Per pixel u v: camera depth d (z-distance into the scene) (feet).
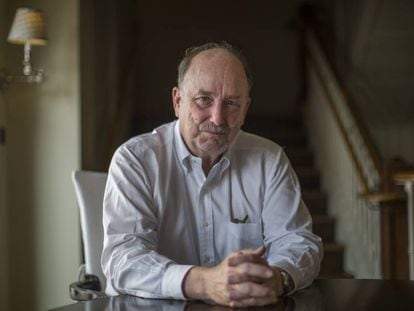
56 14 10.95
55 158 10.93
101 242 6.45
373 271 12.21
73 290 5.86
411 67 17.62
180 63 5.12
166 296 4.29
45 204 10.95
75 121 10.91
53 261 10.95
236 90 4.84
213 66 4.83
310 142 18.86
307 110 19.40
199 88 4.83
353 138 13.69
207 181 5.32
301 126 20.61
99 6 15.28
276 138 19.25
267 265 4.13
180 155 5.32
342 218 14.66
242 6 23.59
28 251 11.00
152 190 5.20
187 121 4.98
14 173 10.98
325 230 15.11
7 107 10.96
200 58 4.89
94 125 13.98
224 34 23.52
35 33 9.68
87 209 6.48
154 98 23.07
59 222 10.93
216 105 4.84
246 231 5.38
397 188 10.86
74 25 10.92
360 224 13.12
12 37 9.70
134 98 21.33
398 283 4.84
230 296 4.02
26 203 10.99
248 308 4.02
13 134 10.96
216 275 4.09
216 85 4.81
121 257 4.59
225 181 5.41
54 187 10.94
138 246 4.68
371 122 18.02
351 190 13.74
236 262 4.05
